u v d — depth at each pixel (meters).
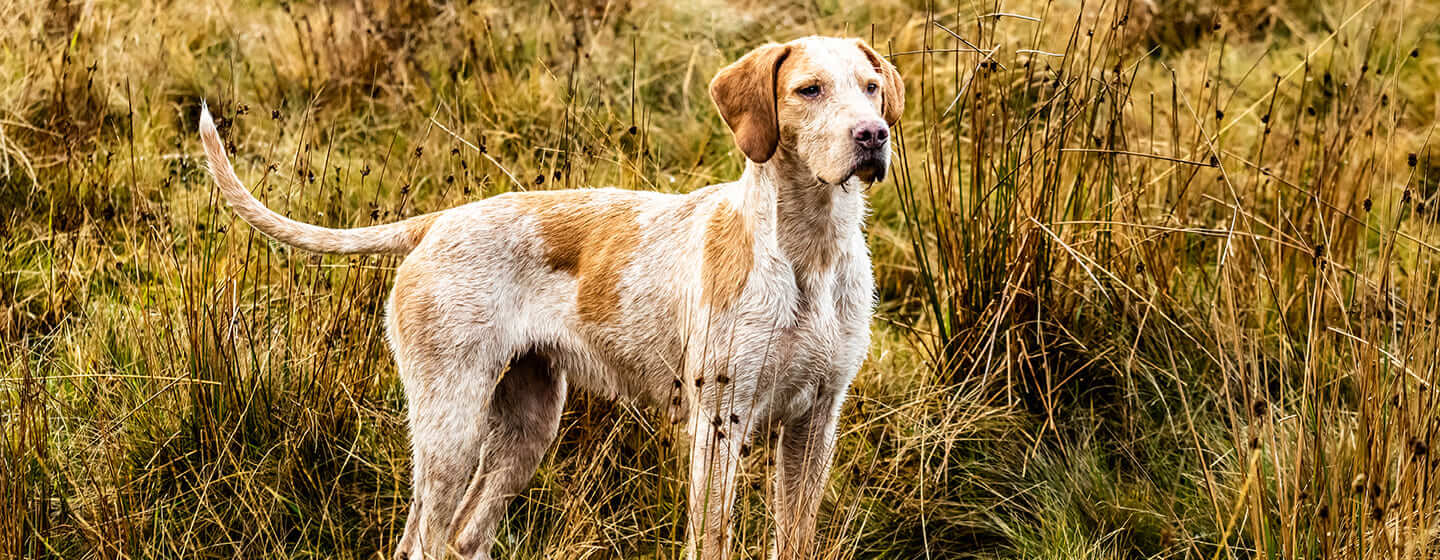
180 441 3.82
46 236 4.84
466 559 3.62
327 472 3.88
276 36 6.67
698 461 3.23
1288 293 4.50
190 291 3.87
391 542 3.62
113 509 3.55
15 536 3.36
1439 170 5.70
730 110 3.20
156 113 5.87
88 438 3.79
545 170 5.08
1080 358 4.25
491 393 3.51
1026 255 4.16
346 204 5.01
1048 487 3.88
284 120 5.96
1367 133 5.00
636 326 3.43
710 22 6.81
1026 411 4.14
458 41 6.57
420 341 3.47
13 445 3.53
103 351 4.14
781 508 3.43
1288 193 5.02
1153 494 3.87
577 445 4.03
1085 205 4.44
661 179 5.01
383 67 6.42
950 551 3.81
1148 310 3.95
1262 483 3.29
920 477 3.70
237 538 3.70
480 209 3.56
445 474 3.47
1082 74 4.41
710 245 3.29
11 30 6.03
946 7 6.93
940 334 4.29
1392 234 3.38
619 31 6.86
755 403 3.17
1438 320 3.19
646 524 3.75
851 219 3.25
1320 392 3.27
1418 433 3.00
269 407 3.92
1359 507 3.08
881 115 3.22
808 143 3.08
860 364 3.42
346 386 3.96
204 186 5.20
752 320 3.20
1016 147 4.29
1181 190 4.73
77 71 5.79
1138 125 5.87
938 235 4.26
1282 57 6.93
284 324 4.11
